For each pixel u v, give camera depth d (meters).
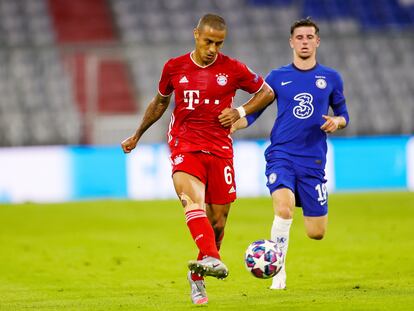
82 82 104.06
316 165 30.19
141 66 106.06
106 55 103.12
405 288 29.14
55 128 96.25
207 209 25.78
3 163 80.25
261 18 115.69
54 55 106.31
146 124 26.67
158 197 81.50
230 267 37.75
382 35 98.75
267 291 29.73
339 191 83.00
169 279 35.34
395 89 103.50
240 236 49.50
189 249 45.12
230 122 24.77
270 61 106.44
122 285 33.97
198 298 25.38
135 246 46.75
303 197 30.39
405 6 117.88
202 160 25.06
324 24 115.62
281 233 29.45
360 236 48.00
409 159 85.25
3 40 110.25
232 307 24.25
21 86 103.44
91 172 81.44
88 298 30.05
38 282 35.59
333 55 107.19
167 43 99.88
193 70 24.92
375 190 83.06
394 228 51.56
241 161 82.00
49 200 80.00
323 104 30.20
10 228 55.94
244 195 81.50
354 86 103.38
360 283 31.73
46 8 114.56
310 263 38.47
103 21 113.62
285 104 30.22
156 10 115.12
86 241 49.34
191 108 25.00
